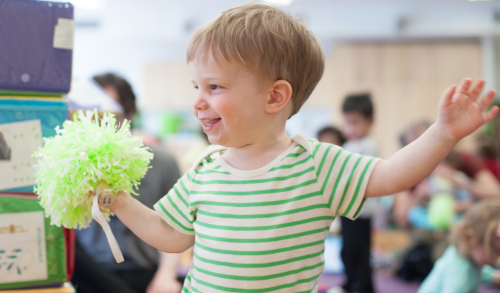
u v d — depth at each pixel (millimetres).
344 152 689
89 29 5438
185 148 4797
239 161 695
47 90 829
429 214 2934
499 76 5387
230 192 667
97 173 627
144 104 5797
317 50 723
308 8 5031
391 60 5465
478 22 5168
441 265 1687
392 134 5434
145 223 703
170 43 5773
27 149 803
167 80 5793
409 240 3092
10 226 799
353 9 5098
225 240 645
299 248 642
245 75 641
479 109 592
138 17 5398
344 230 2402
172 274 1432
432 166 616
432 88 5422
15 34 796
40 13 813
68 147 642
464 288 1566
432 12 5180
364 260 2344
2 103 786
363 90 5473
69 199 639
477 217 1596
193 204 692
